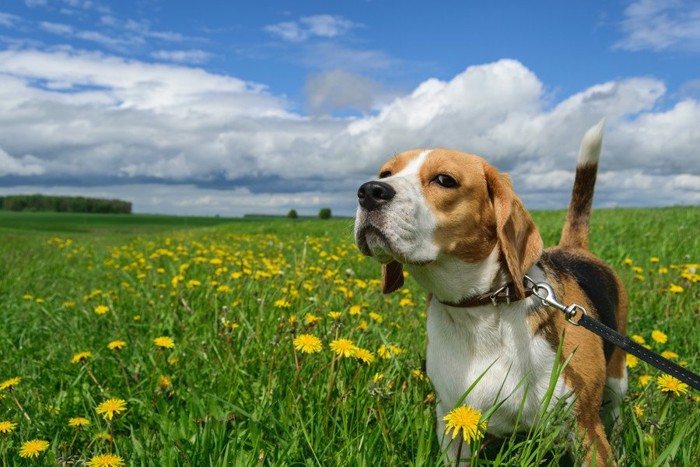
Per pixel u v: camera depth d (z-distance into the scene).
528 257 0.61
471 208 0.61
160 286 1.37
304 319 0.93
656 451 0.57
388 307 1.15
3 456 0.60
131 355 0.95
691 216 3.32
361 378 0.74
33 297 1.61
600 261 0.85
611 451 0.58
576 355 0.59
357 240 0.63
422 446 0.54
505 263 0.61
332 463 0.58
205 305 1.17
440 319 0.63
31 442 0.59
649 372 0.85
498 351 0.60
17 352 1.06
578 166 0.91
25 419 0.73
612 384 0.74
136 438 0.68
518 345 0.59
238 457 0.58
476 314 0.60
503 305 0.60
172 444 0.62
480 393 0.60
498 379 0.59
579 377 0.59
